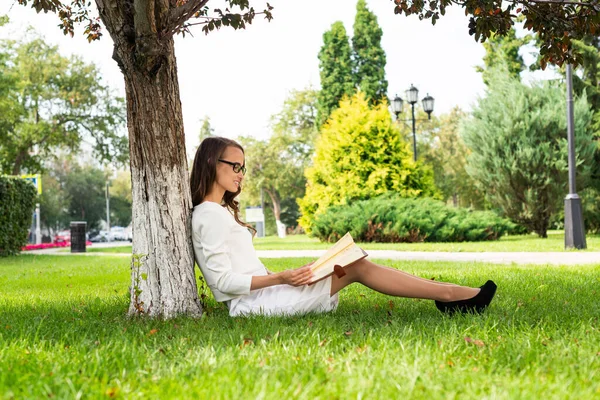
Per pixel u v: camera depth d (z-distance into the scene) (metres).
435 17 5.31
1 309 5.57
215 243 4.15
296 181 51.78
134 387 2.48
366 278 4.18
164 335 3.69
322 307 4.16
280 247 19.95
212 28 4.83
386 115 23.44
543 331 3.64
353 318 4.21
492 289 4.18
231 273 4.12
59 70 37.28
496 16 5.19
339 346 3.21
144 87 4.35
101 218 77.81
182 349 3.19
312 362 2.80
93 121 37.75
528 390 2.36
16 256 18.19
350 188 22.89
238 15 4.75
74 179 73.56
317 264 4.08
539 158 19.88
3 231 17.88
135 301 4.48
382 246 17.83
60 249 31.77
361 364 2.74
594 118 24.03
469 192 42.78
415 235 20.06
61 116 37.59
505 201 21.08
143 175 4.41
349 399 2.25
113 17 4.32
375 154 22.83
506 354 3.01
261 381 2.44
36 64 36.84
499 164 20.42
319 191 23.95
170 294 4.39
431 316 4.31
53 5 5.76
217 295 4.29
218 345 3.26
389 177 23.17
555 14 5.23
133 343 3.26
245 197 57.03
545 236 21.48
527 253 13.59
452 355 3.04
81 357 3.03
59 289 7.74
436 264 10.48
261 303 4.14
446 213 20.61
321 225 21.56
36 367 2.83
